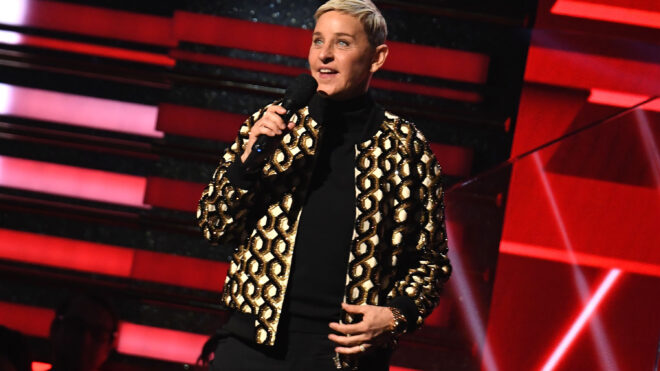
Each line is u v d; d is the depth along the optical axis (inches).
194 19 479.2
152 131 484.7
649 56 460.4
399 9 476.4
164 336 455.5
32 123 483.5
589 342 237.9
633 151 226.5
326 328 217.5
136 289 454.9
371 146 227.3
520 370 273.4
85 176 474.9
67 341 410.3
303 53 481.7
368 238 219.3
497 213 311.1
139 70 475.2
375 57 229.3
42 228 467.8
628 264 222.5
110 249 466.3
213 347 387.9
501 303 299.6
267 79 484.7
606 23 458.9
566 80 467.8
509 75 476.4
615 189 233.8
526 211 285.9
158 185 469.4
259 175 219.1
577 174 252.2
